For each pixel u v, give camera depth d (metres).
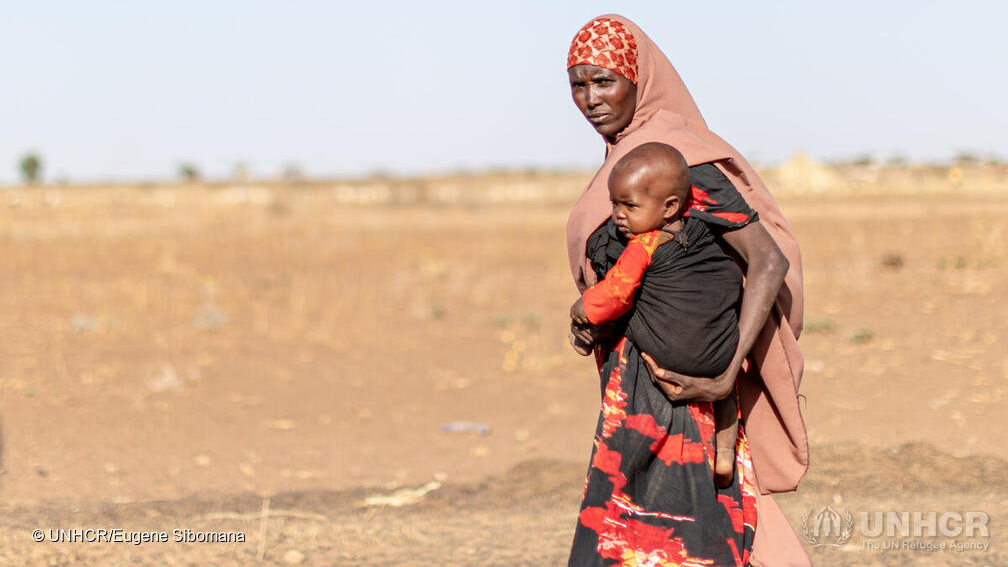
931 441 7.66
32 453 7.91
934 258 18.67
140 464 7.67
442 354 12.02
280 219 37.66
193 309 15.57
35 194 50.19
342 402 9.76
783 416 3.50
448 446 8.20
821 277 16.98
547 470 7.25
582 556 3.39
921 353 10.87
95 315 14.84
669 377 3.29
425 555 5.48
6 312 15.20
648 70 3.55
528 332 13.36
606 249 3.40
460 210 42.53
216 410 9.41
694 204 3.28
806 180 43.84
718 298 3.26
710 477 3.37
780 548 3.56
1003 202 34.25
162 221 36.00
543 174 60.97
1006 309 13.12
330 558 5.45
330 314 15.06
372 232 31.14
